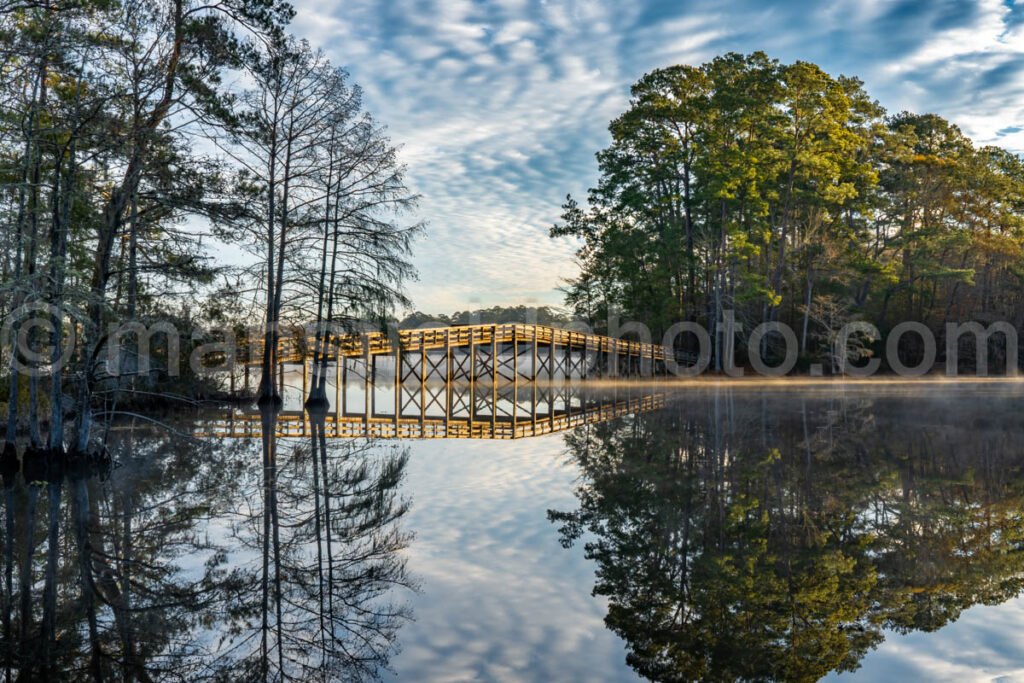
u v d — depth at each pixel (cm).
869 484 1077
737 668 478
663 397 2719
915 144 4791
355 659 493
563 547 759
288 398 2984
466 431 1812
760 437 1569
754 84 3597
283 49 1914
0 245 1200
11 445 1238
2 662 507
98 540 809
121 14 1245
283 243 2377
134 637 546
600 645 514
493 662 486
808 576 670
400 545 769
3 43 1184
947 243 4334
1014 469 1188
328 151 2347
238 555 745
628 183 3853
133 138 1257
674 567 696
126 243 1499
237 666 490
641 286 3878
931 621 568
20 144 1303
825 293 4275
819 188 3891
